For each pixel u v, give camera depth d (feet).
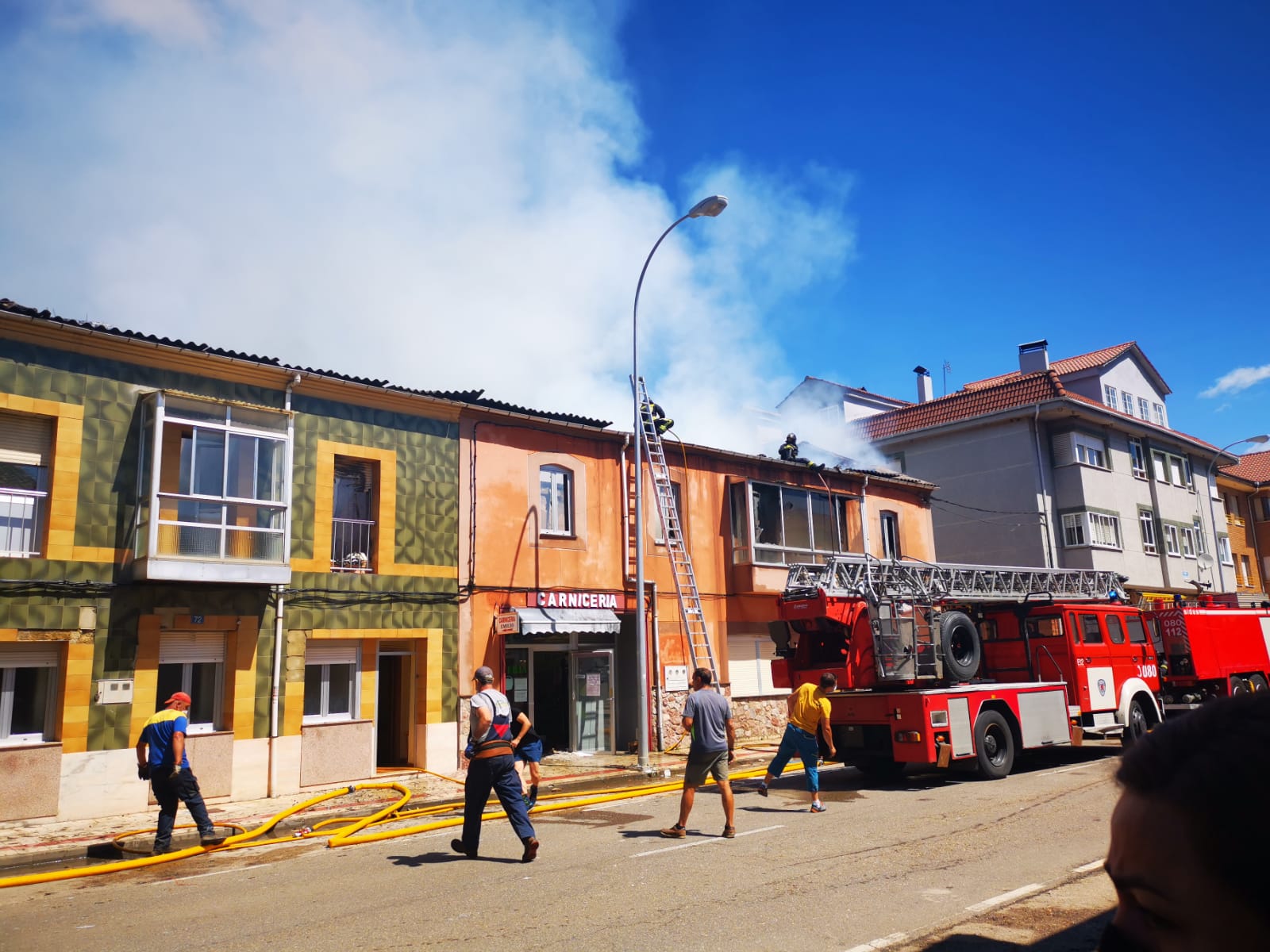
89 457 42.34
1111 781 4.00
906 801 39.58
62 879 29.01
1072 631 53.21
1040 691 49.80
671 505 66.23
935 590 51.49
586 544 62.54
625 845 31.14
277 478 47.29
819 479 79.82
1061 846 29.30
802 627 48.01
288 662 47.26
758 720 69.87
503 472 58.80
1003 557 102.01
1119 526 106.01
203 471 44.78
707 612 68.85
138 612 42.73
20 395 40.78
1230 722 3.59
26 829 37.32
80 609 41.14
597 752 62.44
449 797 44.93
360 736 49.47
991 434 105.19
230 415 46.01
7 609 39.27
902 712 43.50
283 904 24.50
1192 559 119.14
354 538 52.13
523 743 32.17
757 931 20.49
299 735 47.06
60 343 42.06
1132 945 3.74
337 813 41.06
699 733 32.30
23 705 40.24
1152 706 57.72
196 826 37.35
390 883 26.48
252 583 45.68
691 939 20.01
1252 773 3.31
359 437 52.19
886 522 86.58
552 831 35.06
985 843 29.94
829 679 38.42
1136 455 114.62
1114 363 117.29
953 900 22.94
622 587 64.08
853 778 48.39
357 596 50.42
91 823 38.75
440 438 55.93
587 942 19.86
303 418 50.03
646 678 54.24
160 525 42.52
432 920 22.09
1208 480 130.62
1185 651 60.85
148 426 44.01
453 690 53.78
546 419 61.05
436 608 53.78
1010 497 102.47
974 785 44.11
